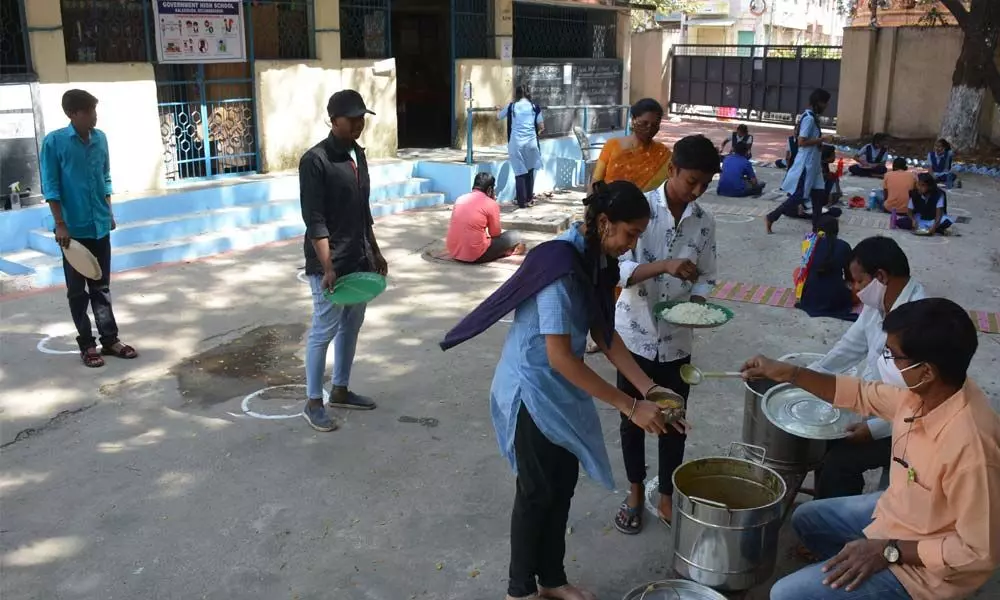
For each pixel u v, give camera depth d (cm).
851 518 313
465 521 392
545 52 1403
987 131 1703
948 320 251
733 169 1219
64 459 445
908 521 272
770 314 691
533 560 320
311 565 359
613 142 559
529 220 988
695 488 331
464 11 1238
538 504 311
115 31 880
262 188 957
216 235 867
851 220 1059
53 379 542
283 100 1021
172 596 338
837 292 672
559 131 1382
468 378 552
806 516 326
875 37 1820
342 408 504
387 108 1149
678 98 2323
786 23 2872
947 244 940
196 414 498
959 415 256
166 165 940
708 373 324
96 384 536
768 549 302
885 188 1034
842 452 349
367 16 1142
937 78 1775
